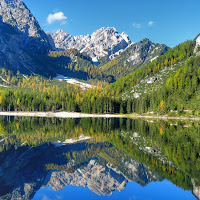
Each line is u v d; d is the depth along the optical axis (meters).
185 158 40.28
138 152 47.16
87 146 55.44
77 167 38.31
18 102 191.00
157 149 48.81
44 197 25.08
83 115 179.62
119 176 33.25
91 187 28.59
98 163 41.09
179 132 74.12
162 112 151.25
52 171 35.50
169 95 161.62
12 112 185.12
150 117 157.12
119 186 28.88
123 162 41.00
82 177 33.22
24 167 36.28
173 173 32.47
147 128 87.56
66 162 41.19
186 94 144.38
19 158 41.25
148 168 36.22
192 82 150.12
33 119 134.25
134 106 186.12
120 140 62.19
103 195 25.48
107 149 51.91
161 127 90.81
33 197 24.91
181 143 54.44
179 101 147.12
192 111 134.12
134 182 30.06
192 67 178.25
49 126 94.12
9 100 195.12
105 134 73.50
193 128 86.00
